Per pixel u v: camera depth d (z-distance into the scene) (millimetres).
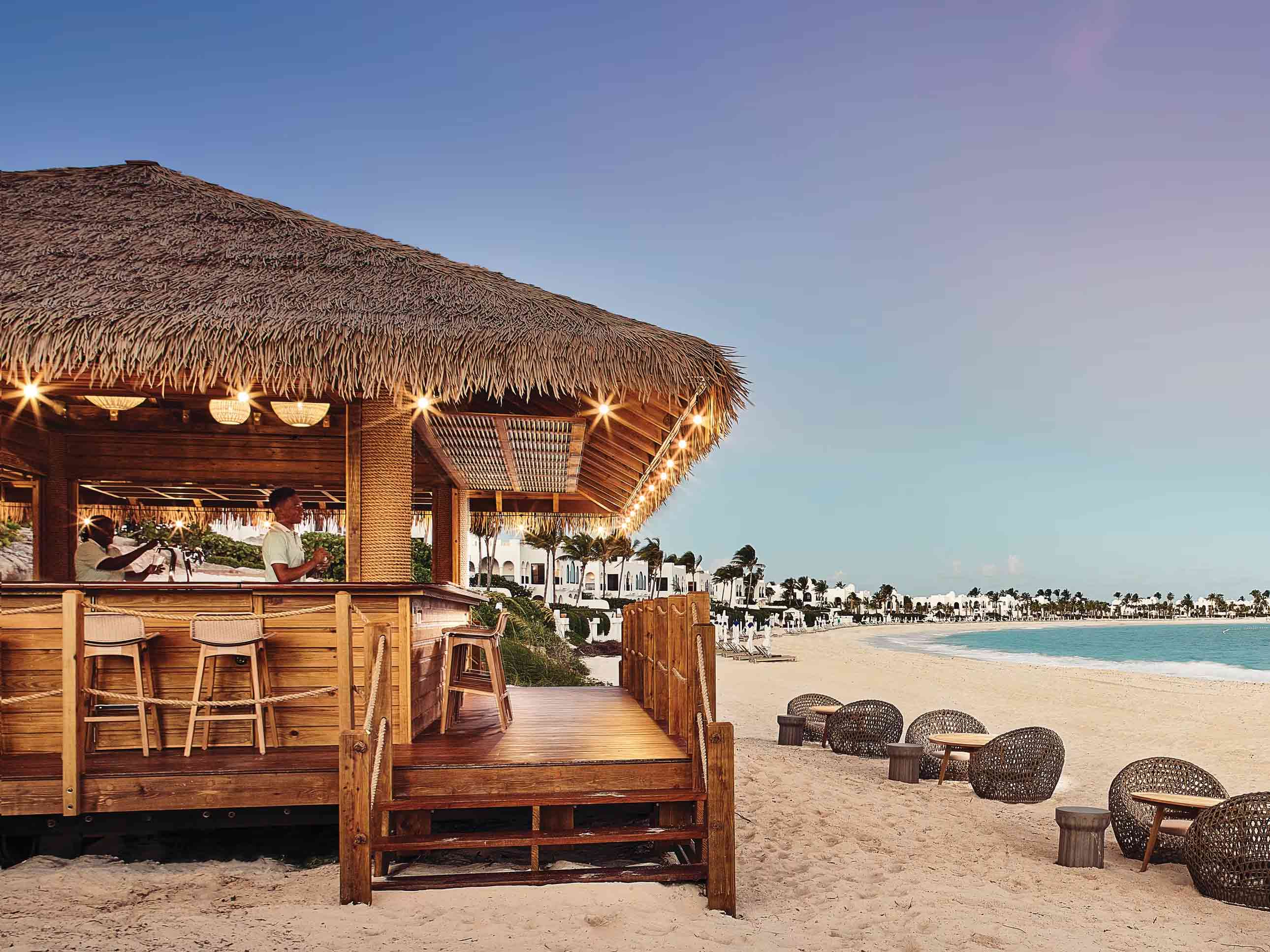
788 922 5066
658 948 4375
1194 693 23609
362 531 7875
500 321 7012
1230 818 5801
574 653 29938
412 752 5859
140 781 5387
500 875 5191
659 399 7230
